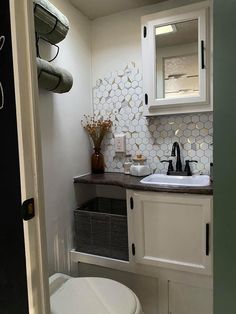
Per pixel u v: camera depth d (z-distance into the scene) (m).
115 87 2.12
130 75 2.05
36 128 0.86
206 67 1.65
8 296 0.91
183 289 1.59
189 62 1.73
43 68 1.35
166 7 1.90
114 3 1.92
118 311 1.14
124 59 2.06
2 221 0.89
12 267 0.89
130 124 2.09
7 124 0.84
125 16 2.04
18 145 0.83
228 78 0.80
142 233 1.62
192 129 1.90
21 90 0.81
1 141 0.86
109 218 1.75
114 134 2.15
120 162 2.15
